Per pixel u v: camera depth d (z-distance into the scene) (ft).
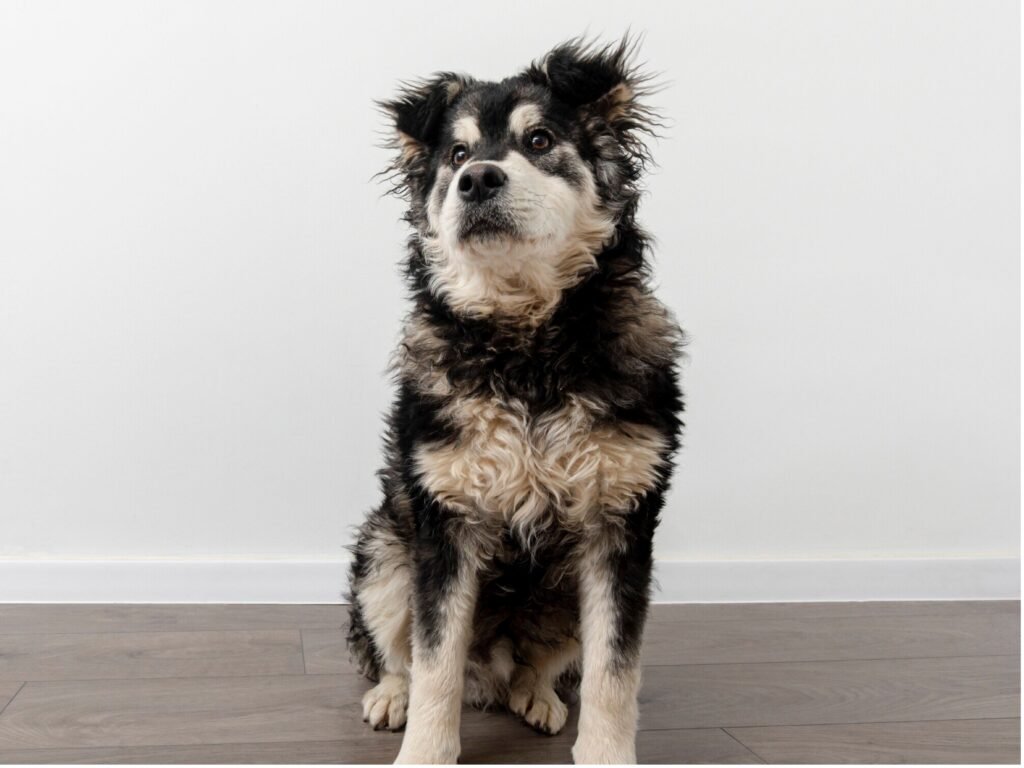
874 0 10.30
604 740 5.83
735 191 10.18
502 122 6.53
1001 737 6.80
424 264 6.86
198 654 8.29
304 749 6.40
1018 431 10.65
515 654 6.93
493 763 6.26
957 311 10.53
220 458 9.89
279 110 9.77
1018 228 10.55
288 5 9.77
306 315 9.87
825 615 9.88
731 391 10.31
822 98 10.25
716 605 10.21
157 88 9.66
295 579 9.98
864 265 10.39
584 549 6.18
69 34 9.57
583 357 6.09
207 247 9.75
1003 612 10.10
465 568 6.15
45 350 9.63
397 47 9.87
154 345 9.75
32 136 9.53
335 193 9.84
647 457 6.05
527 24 9.98
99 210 9.62
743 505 10.41
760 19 10.14
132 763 6.09
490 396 6.07
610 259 6.52
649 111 7.03
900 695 7.61
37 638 8.59
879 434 10.52
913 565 10.55
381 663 7.12
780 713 7.21
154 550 9.89
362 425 9.99
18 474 9.67
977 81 10.48
